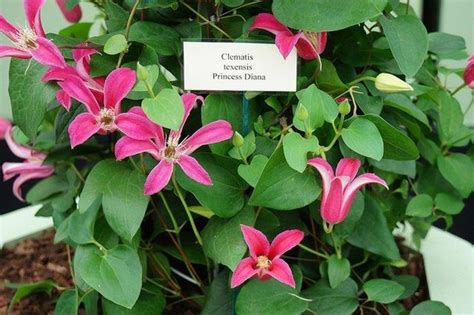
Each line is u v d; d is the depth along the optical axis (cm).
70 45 64
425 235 85
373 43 72
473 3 138
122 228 62
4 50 59
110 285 62
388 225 79
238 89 63
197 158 65
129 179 63
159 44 64
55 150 79
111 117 58
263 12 68
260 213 67
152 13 69
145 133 58
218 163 65
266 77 63
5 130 86
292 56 62
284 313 65
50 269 89
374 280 71
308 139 60
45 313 81
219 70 62
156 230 74
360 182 60
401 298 77
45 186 88
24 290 81
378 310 78
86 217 67
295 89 63
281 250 61
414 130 74
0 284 86
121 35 61
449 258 87
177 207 73
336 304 70
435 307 72
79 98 58
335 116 61
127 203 62
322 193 61
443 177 82
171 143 58
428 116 85
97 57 64
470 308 77
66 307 70
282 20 60
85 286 67
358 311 78
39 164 86
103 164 64
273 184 61
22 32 61
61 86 59
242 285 69
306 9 59
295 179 62
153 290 72
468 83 75
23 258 92
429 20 142
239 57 62
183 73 64
